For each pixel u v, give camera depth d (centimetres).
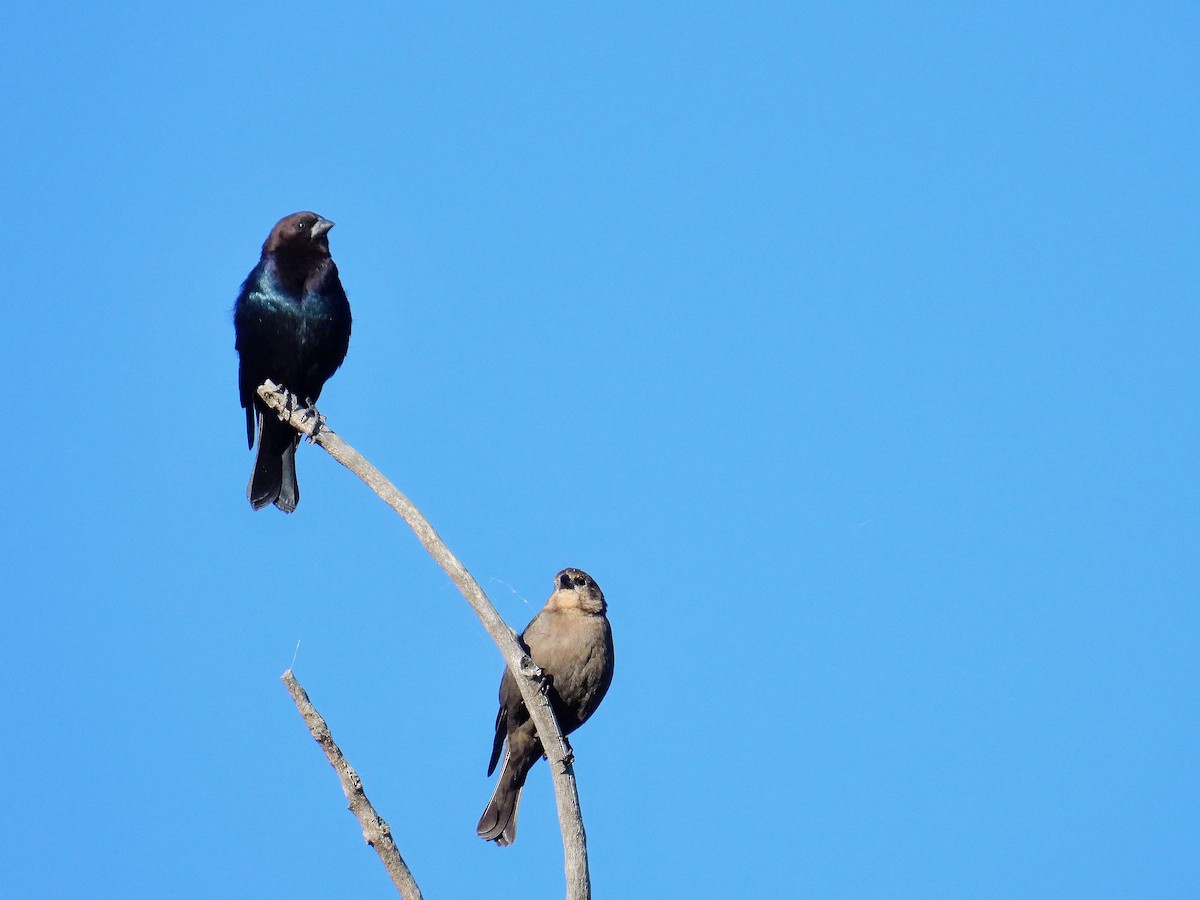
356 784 888
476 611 1025
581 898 999
